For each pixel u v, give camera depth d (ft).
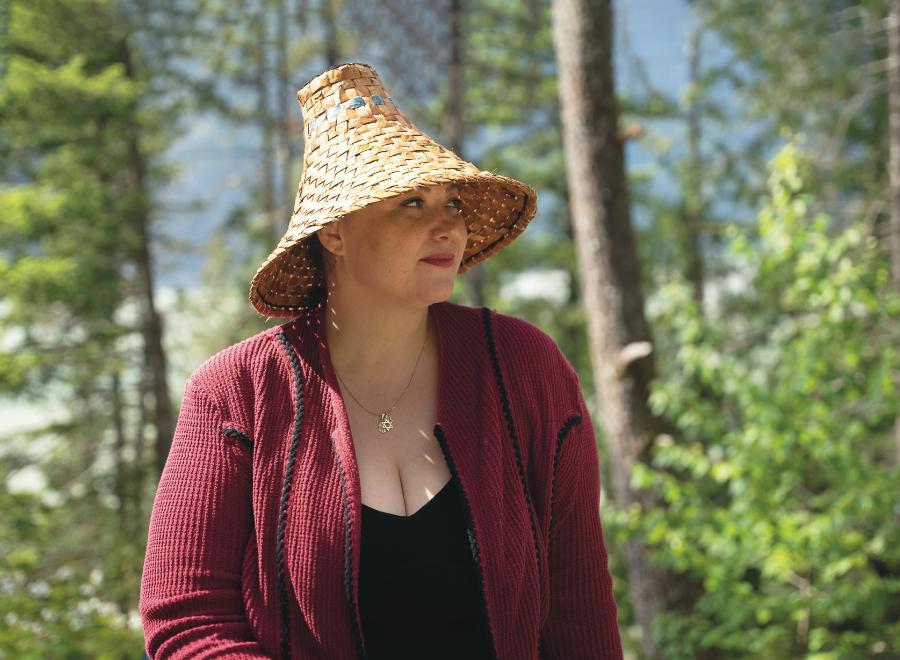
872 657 19.67
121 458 50.34
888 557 18.76
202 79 54.03
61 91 40.78
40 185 43.93
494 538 4.94
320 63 49.34
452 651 4.93
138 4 48.42
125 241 44.32
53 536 36.19
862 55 44.73
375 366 5.19
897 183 33.76
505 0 54.60
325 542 4.79
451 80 36.60
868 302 18.74
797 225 19.36
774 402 19.15
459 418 5.10
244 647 4.81
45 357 42.80
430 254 4.89
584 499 5.46
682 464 20.24
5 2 43.55
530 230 59.16
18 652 17.01
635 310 22.93
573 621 5.45
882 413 19.70
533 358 5.29
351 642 4.80
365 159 4.92
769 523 19.06
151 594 4.96
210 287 56.65
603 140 22.70
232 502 4.97
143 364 49.11
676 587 23.06
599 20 22.59
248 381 5.12
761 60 47.67
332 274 5.27
